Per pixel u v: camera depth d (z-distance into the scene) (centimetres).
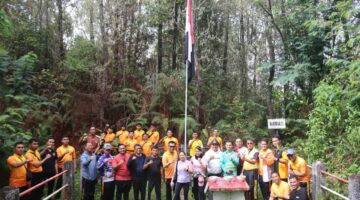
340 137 948
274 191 771
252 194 896
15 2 1738
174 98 1772
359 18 1086
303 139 1388
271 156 880
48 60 1833
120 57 1938
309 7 1362
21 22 1744
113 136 1422
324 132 973
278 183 770
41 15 1919
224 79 2250
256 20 2192
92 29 2038
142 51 2183
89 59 1931
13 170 782
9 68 1059
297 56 1540
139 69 2142
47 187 1018
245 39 2677
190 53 1176
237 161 899
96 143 1203
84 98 1720
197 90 1884
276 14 1614
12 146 849
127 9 1959
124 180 913
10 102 1071
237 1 1964
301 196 755
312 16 1393
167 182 959
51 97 1641
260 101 2252
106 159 923
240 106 1897
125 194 923
